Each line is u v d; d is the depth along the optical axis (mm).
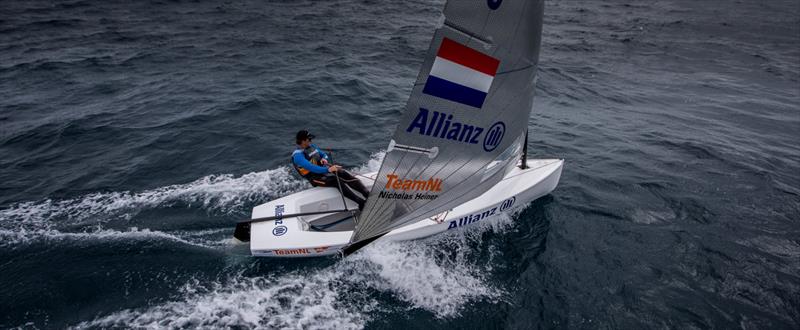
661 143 9305
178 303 4691
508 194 6359
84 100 10398
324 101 10305
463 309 4844
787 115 11609
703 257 5715
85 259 5238
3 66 12836
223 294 4855
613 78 14375
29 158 7691
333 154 7992
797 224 6473
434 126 3918
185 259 5336
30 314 4469
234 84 11320
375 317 4691
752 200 7113
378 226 4504
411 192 4383
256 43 15508
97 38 15961
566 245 5906
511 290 5121
